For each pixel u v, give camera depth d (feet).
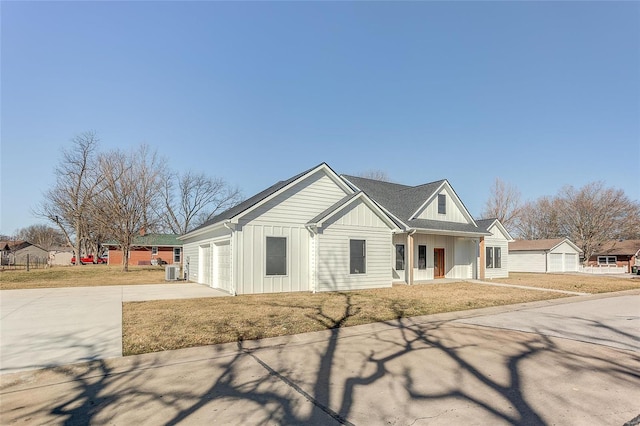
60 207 134.00
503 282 67.31
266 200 47.11
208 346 21.42
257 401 13.60
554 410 12.72
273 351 20.49
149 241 147.54
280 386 15.15
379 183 81.25
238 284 44.96
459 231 69.26
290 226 49.08
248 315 30.40
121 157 101.19
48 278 74.90
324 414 12.48
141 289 53.21
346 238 51.67
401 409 12.84
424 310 33.96
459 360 18.62
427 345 21.67
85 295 45.16
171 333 24.14
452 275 77.00
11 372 16.97
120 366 17.87
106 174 98.68
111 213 99.14
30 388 15.07
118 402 13.58
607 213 156.35
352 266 52.01
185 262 78.54
